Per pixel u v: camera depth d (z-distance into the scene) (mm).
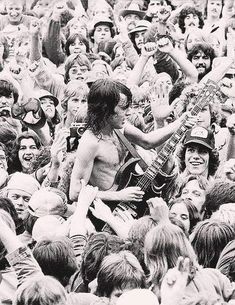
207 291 13719
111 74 22047
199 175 18172
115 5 25750
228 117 19781
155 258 14602
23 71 21609
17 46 23609
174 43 22422
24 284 13695
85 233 16062
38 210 16859
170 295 13195
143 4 25375
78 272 15203
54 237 15141
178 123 17594
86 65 21734
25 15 24234
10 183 17781
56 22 23453
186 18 24234
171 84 21266
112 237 15203
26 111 20500
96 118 16906
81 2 25734
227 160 19672
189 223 17062
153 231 14703
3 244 14727
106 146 16984
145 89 20625
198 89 19828
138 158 17062
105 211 16547
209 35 23156
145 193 17016
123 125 17406
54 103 21172
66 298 13703
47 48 23484
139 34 23672
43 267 14961
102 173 17047
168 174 17250
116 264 14258
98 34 24000
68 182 17828
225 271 15047
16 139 19500
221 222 15586
